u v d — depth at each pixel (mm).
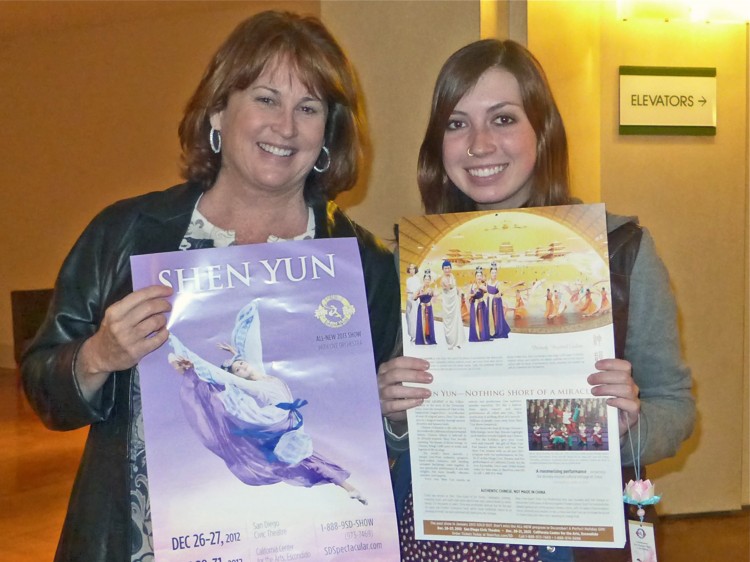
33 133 8930
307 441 1195
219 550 1165
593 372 1184
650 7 3461
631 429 1222
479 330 1224
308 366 1209
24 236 9125
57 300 1303
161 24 7855
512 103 1319
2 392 7199
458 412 1232
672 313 1285
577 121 3502
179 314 1191
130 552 1229
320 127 1331
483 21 3355
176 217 1349
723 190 3605
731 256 3639
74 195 8703
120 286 1307
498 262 1219
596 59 3549
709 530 3537
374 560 1188
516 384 1210
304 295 1218
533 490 1207
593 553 1227
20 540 3404
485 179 1343
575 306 1189
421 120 3508
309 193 1448
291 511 1182
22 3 7305
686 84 3539
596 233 1185
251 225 1379
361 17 3662
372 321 1387
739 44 3566
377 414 1214
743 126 3600
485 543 1252
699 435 3709
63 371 1197
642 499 1165
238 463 1182
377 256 1427
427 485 1249
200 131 1367
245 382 1194
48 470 4547
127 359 1143
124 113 8242
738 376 3701
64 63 8570
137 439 1267
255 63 1271
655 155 3553
